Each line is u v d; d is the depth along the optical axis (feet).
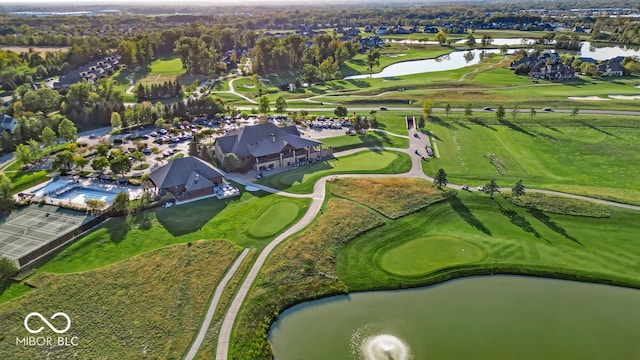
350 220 259.39
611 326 181.68
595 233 245.45
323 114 493.77
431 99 541.34
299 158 349.20
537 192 288.71
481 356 165.99
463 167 337.52
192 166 297.94
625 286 205.57
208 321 182.39
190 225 253.03
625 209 265.34
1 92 613.93
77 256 222.69
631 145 376.07
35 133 406.41
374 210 272.31
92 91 545.44
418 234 249.96
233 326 180.24
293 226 253.24
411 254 231.91
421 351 168.45
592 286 206.59
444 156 361.51
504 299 198.70
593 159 350.84
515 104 509.35
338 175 322.96
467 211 271.69
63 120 392.27
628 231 245.86
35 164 353.51
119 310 186.50
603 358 165.68
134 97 581.12
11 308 186.60
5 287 199.72
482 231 250.78
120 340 171.73
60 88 593.42
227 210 271.69
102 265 215.51
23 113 466.29
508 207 274.36
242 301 194.08
